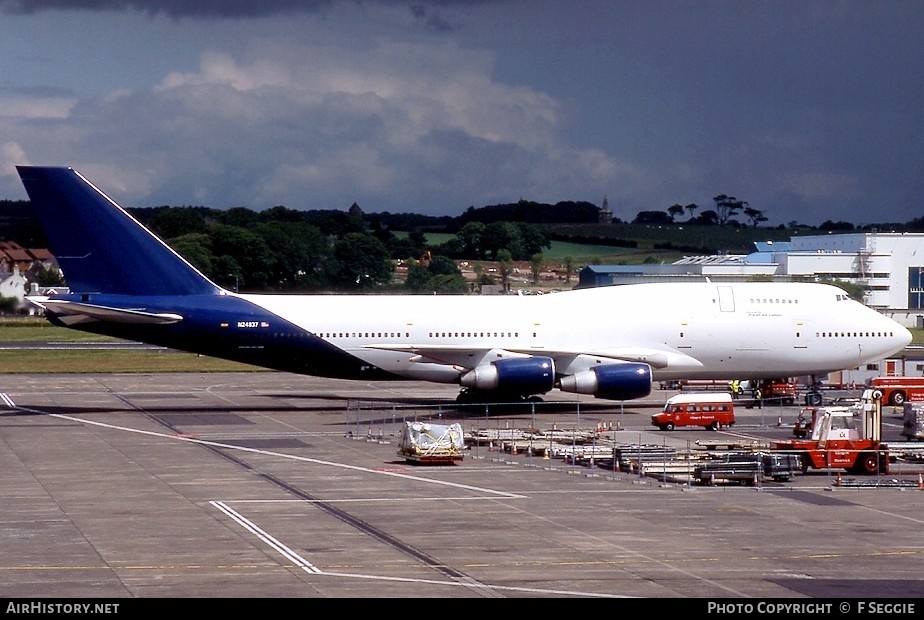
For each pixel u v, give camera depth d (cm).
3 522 13912
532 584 11012
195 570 11500
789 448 18488
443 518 14325
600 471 18538
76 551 12331
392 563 11850
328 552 12344
